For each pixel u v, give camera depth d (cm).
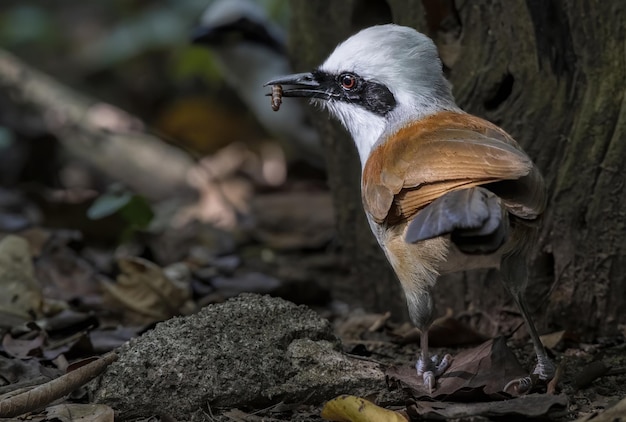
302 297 1401
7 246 1261
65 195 1766
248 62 2356
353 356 995
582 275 1125
